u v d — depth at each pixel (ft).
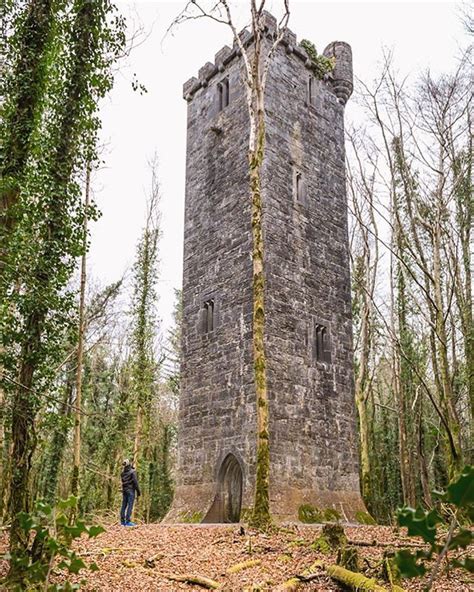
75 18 40.01
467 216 80.28
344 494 60.13
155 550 33.19
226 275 64.54
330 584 24.94
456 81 63.67
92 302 84.53
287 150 67.62
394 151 78.54
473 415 78.38
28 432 31.09
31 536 31.22
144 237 93.45
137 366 87.92
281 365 58.39
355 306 98.99
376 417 111.34
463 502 7.76
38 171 36.47
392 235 84.69
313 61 74.90
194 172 75.05
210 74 76.07
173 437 124.16
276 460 54.70
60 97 38.60
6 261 32.96
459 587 23.71
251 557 31.58
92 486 93.09
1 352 32.96
